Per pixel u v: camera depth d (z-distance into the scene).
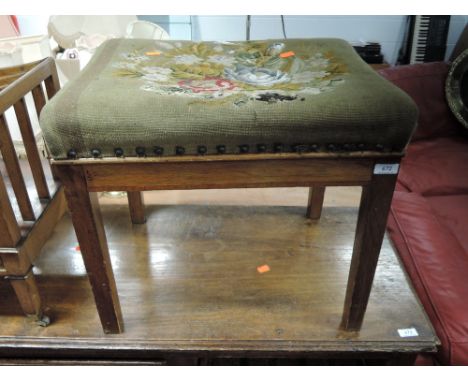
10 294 0.94
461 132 1.50
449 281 0.97
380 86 0.67
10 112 1.25
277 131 0.61
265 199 1.40
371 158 0.65
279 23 1.79
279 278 0.99
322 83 0.71
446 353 0.87
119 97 0.63
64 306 0.91
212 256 1.06
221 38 1.80
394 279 1.00
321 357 0.85
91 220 0.69
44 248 1.08
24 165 1.15
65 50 1.40
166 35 1.47
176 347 0.83
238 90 0.69
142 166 0.65
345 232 1.15
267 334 0.85
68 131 0.59
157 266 1.03
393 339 0.85
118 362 0.88
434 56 1.82
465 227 1.13
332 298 0.94
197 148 0.62
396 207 1.18
